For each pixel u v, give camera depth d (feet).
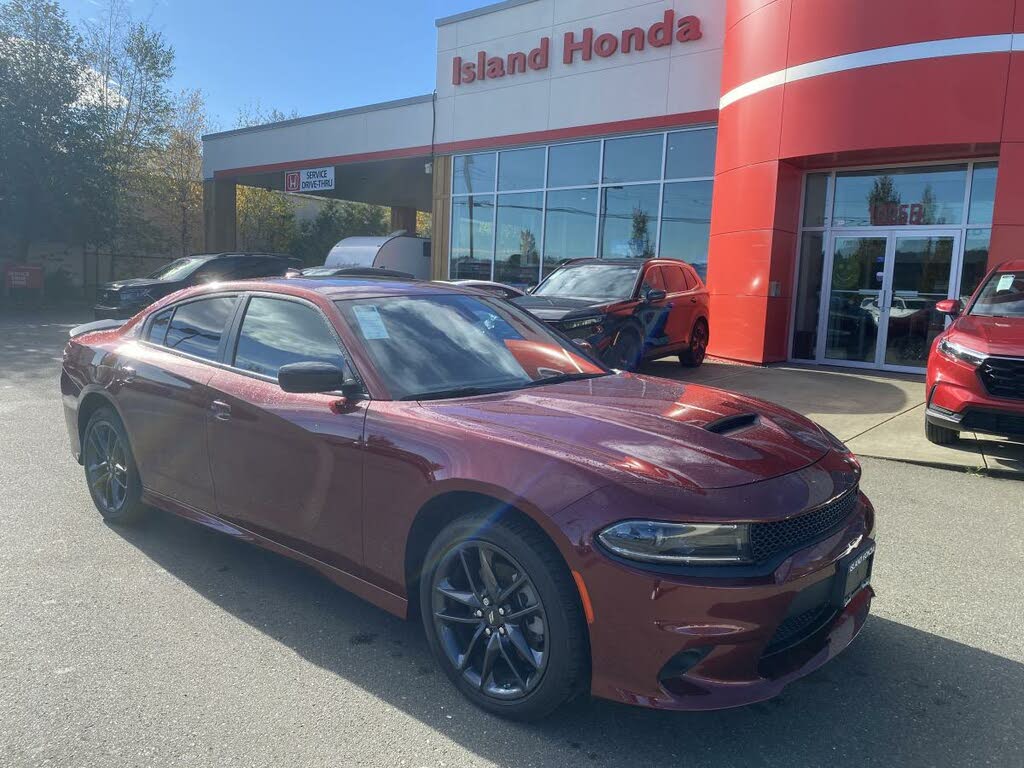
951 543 15.55
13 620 11.46
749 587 7.97
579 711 9.43
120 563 13.69
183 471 13.41
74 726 8.87
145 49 84.89
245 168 81.35
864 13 34.96
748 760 8.52
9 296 76.33
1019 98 32.32
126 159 83.87
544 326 14.42
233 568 13.61
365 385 10.89
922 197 38.52
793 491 8.75
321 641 11.05
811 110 37.14
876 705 9.64
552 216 54.70
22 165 69.15
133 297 47.57
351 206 126.93
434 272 63.26
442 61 60.29
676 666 8.05
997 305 24.21
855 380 35.78
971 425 21.56
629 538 8.04
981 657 10.88
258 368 12.41
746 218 41.11
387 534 10.13
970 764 8.51
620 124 49.62
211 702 9.43
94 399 15.61
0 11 69.00
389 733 8.88
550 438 9.21
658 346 34.83
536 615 8.80
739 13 41.04
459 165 60.80
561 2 52.06
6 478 18.62
